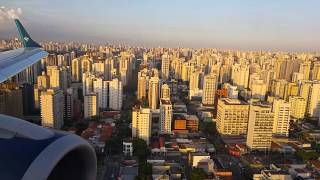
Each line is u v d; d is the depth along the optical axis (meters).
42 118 152.25
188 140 150.25
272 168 120.69
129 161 123.25
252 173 115.56
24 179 10.41
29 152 10.91
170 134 161.62
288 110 159.12
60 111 160.38
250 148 143.00
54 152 11.09
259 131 141.25
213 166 117.94
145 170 109.50
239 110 161.50
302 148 145.88
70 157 12.48
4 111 147.12
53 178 12.27
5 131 11.43
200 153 126.12
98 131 150.50
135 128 145.50
